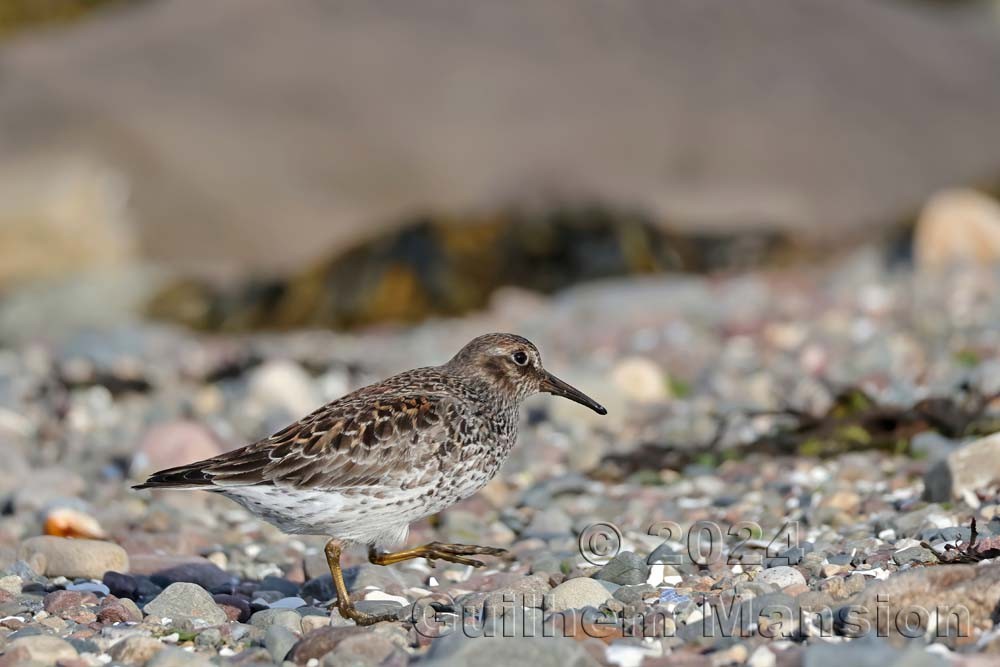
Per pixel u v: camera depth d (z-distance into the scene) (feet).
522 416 42.55
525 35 87.10
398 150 81.92
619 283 71.72
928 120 87.35
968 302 54.90
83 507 32.40
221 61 84.99
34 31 92.84
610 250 78.23
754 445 35.19
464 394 24.98
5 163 80.23
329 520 23.36
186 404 48.08
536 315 64.80
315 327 75.92
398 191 81.25
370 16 86.84
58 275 77.82
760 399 42.65
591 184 81.71
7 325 74.18
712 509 30.71
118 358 59.11
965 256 67.21
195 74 84.53
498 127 82.94
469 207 80.38
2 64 85.46
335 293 76.79
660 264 78.79
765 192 82.99
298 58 85.20
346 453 23.24
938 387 39.65
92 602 24.07
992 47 94.68
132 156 80.79
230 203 80.02
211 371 55.42
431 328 68.18
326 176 81.25
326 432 23.36
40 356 60.13
